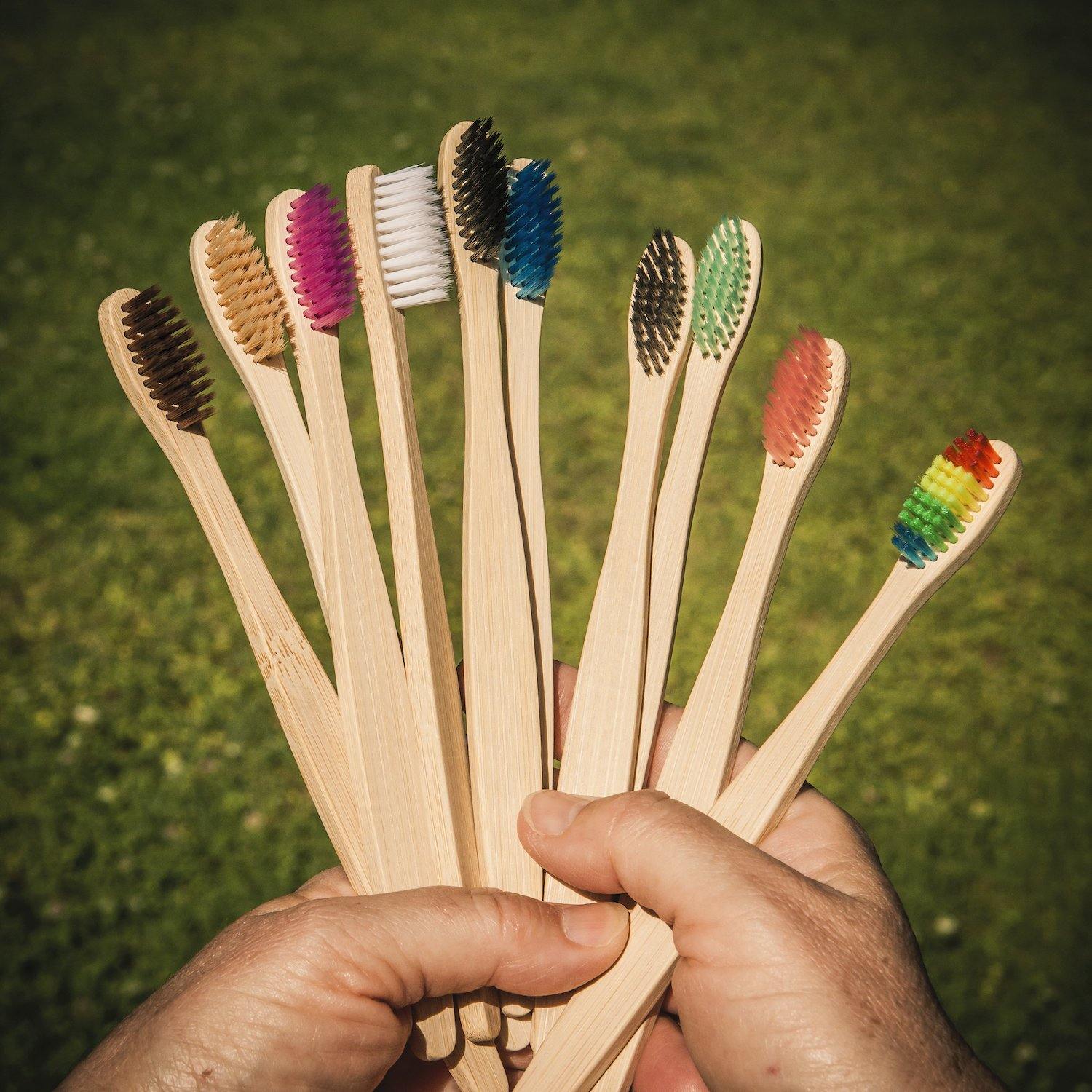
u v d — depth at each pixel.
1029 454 0.82
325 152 1.09
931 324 0.93
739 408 0.82
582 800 0.29
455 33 1.35
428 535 0.30
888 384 0.87
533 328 0.32
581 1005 0.28
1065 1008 0.54
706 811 0.29
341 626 0.29
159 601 0.69
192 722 0.62
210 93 1.20
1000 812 0.60
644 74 1.28
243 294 0.30
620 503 0.31
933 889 0.57
